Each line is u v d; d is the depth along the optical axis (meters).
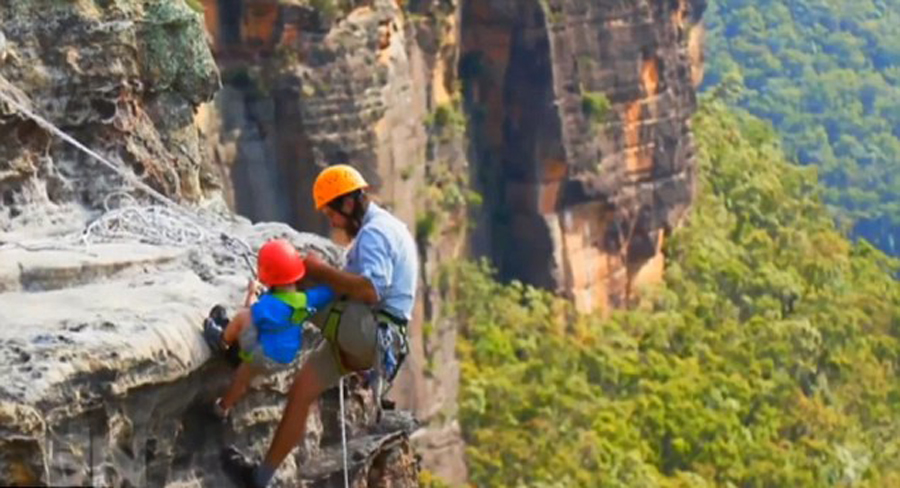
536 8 98.12
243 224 22.67
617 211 104.19
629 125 104.38
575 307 102.12
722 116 129.62
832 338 100.88
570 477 78.50
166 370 16.97
